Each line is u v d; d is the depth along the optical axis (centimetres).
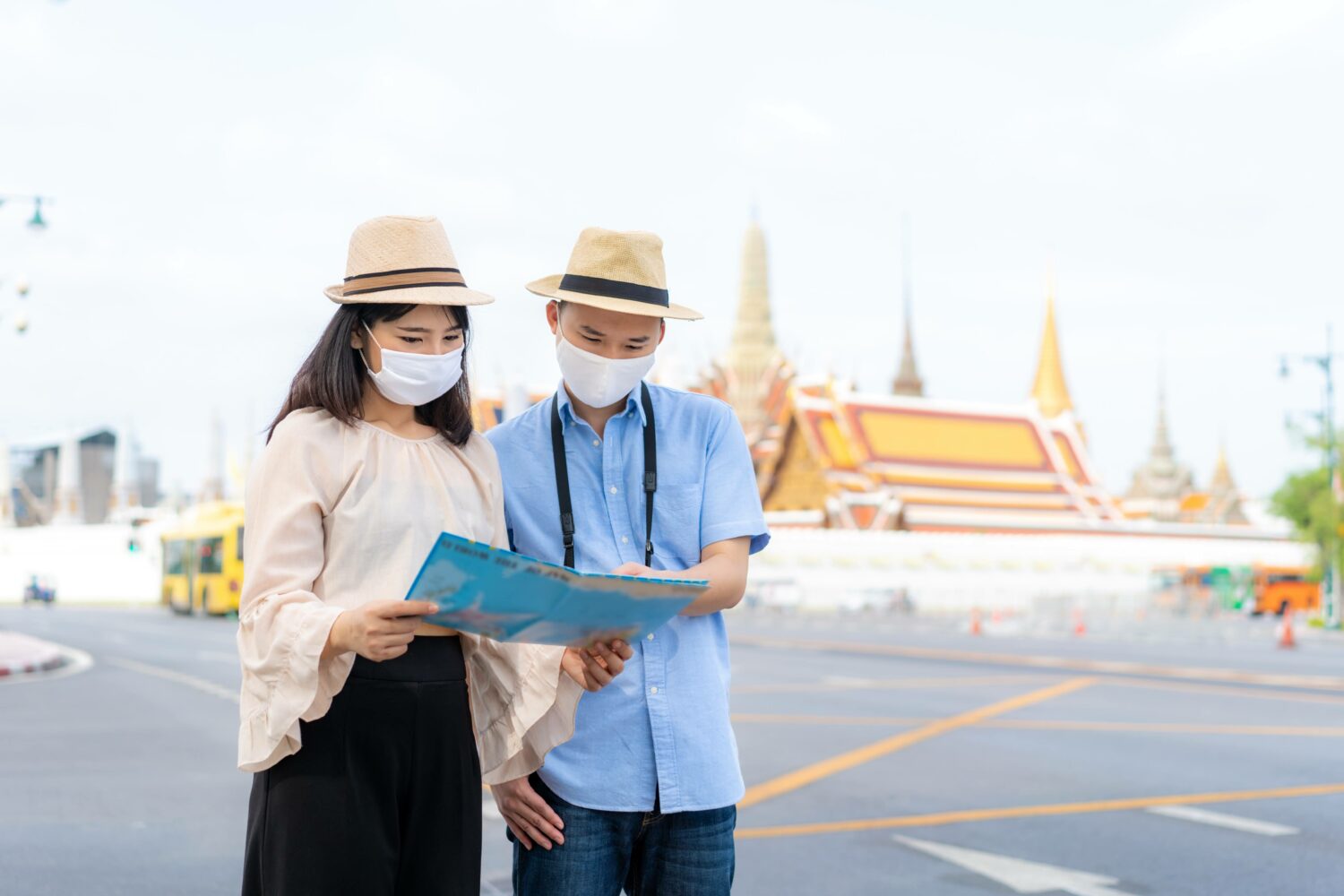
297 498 323
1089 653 2839
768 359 9675
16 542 8300
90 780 1099
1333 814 943
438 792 326
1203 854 816
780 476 7300
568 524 382
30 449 10612
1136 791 1033
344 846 311
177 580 5294
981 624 4597
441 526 333
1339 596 4928
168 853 824
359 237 340
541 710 346
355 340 337
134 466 9944
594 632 324
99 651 2831
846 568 6369
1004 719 1516
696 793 369
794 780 1084
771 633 3894
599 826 370
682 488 387
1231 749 1262
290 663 305
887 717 1538
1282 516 5112
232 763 1190
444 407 351
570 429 390
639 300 363
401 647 300
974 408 7450
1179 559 6894
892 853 820
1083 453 7744
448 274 338
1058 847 837
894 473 6981
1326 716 1541
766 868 781
